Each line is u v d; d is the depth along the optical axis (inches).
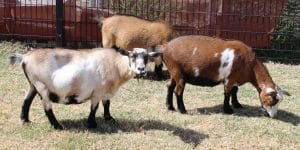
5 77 178.1
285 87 181.8
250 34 215.3
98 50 131.0
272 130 141.3
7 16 214.2
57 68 126.5
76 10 212.7
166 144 128.4
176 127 139.3
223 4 212.8
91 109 132.7
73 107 151.6
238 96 170.4
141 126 138.3
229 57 144.9
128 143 127.6
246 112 155.4
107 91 132.5
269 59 214.8
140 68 125.3
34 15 213.8
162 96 166.9
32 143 125.0
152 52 133.5
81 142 126.0
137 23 180.9
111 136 130.6
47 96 128.6
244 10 213.9
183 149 126.6
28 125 134.6
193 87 177.5
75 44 216.1
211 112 153.5
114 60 130.2
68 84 126.0
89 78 128.0
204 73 145.8
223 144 130.6
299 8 217.3
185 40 146.6
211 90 175.3
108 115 139.1
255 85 150.3
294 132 141.2
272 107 148.9
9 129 132.2
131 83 178.4
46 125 135.0
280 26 216.8
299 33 216.5
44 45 215.5
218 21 213.8
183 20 214.4
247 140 134.0
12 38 216.1
